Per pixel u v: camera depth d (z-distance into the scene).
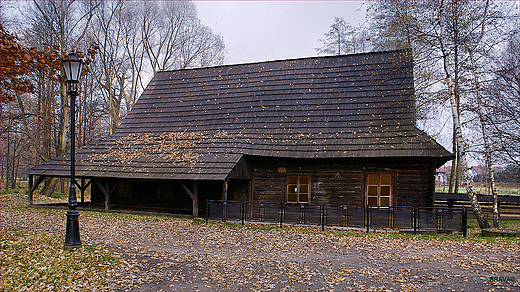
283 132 18.73
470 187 16.14
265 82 22.20
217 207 16.73
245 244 12.43
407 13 17.42
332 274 9.00
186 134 20.42
